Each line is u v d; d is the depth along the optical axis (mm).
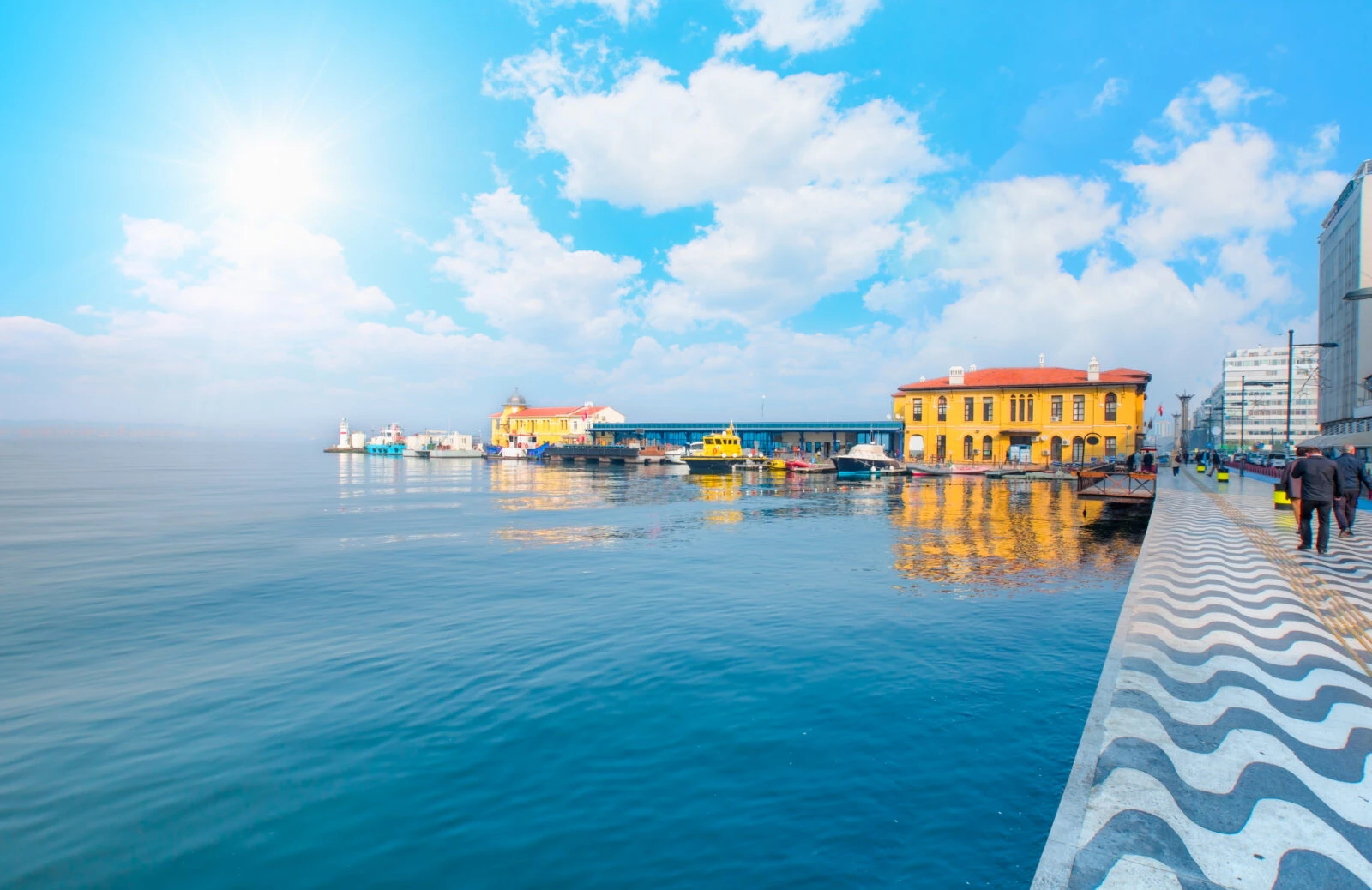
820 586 15688
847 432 91562
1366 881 3727
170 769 7012
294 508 36562
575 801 6355
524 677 9625
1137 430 67562
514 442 116812
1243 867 3863
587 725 7984
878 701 8664
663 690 9070
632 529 27188
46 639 11758
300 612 13500
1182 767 5059
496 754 7301
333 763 7125
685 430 101062
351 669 10039
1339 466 16641
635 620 12711
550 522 29688
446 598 14719
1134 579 12109
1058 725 7883
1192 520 21359
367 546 22578
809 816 6043
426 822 6043
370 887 5203
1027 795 6363
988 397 73188
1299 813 4445
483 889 5164
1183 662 7469
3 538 24844
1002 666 9953
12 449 169125
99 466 88062
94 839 5809
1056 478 59188
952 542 22906
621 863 5441
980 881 5137
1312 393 148625
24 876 5316
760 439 97500
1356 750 5355
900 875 5215
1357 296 23156
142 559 20062
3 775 6895
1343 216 67625
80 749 7484
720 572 17594
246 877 5324
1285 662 7465
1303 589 11117
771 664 10070
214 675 9836
